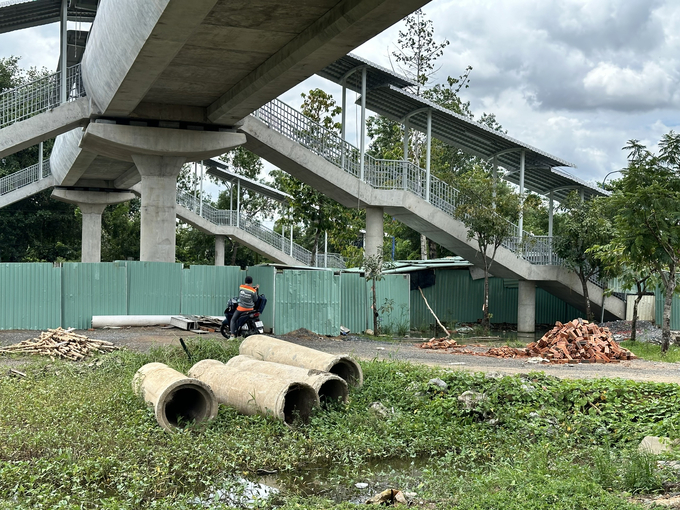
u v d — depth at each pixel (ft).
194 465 24.68
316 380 32.50
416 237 158.61
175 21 44.04
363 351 57.93
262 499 22.18
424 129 92.84
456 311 103.35
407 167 85.51
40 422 29.27
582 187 91.91
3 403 31.99
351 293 77.61
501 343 72.08
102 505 21.02
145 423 29.71
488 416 32.96
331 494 23.54
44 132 73.15
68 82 79.00
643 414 32.07
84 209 134.92
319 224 110.01
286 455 26.84
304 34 51.08
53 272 67.82
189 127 77.30
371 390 36.70
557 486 20.62
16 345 51.03
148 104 75.00
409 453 28.53
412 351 59.31
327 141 83.51
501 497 20.03
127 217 173.78
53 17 81.61
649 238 58.49
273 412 30.73
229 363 38.06
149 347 54.39
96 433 27.71
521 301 91.86
